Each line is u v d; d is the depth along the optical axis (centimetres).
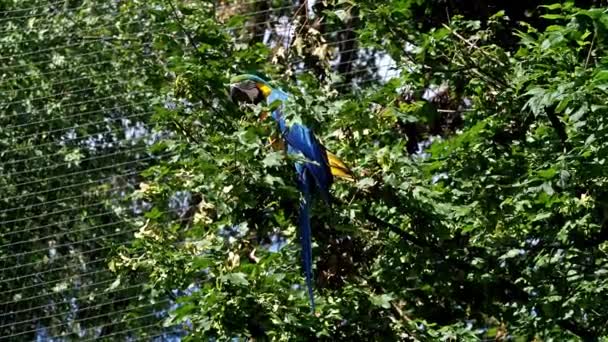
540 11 1252
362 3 999
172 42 1007
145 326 1286
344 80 1267
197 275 1006
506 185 1009
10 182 1381
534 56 966
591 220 995
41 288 1329
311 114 883
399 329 973
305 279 945
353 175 920
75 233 1362
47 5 1458
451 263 1038
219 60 1001
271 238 1134
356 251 950
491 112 1022
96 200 1401
